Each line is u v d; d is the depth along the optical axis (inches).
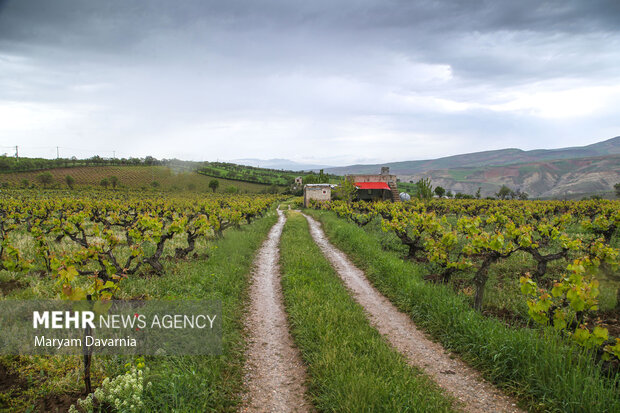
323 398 191.8
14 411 169.2
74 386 189.3
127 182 4571.9
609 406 166.4
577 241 363.6
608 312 311.1
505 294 361.1
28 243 565.0
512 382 205.5
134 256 379.6
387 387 193.2
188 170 5816.9
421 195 1777.8
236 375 220.5
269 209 1975.9
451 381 215.3
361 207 1663.4
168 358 223.8
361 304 359.3
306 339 264.1
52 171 4350.4
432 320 297.6
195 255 530.0
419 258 551.2
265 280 455.5
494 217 711.1
